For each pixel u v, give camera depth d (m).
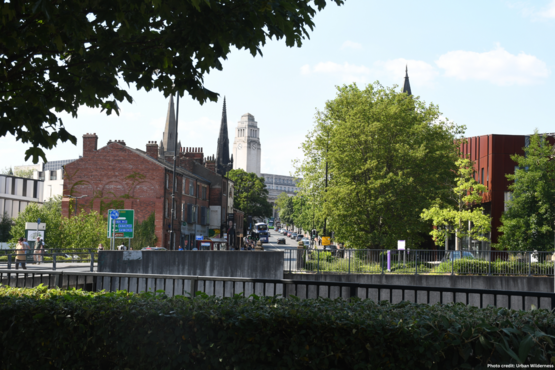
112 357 6.05
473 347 5.16
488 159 47.62
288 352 5.46
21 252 27.88
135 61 7.25
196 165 82.94
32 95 6.82
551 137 44.47
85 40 7.02
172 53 7.11
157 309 5.95
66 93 7.10
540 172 37.22
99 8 6.22
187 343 5.77
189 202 69.06
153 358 5.86
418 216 39.81
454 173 44.47
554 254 28.17
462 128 48.31
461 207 41.38
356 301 6.36
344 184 40.84
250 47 6.68
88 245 44.97
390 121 40.56
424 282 26.16
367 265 27.91
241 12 6.45
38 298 7.03
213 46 6.68
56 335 6.19
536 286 26.59
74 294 7.25
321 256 27.70
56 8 6.23
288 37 6.66
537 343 4.93
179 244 64.19
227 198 88.81
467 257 28.38
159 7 6.20
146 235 55.78
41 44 6.75
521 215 38.25
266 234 121.31
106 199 57.91
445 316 5.30
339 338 5.32
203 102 7.42
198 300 6.19
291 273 26.03
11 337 6.37
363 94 48.25
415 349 5.09
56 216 46.72
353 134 40.44
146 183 57.94
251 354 5.54
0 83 6.91
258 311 5.67
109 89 7.17
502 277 26.50
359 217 38.84
